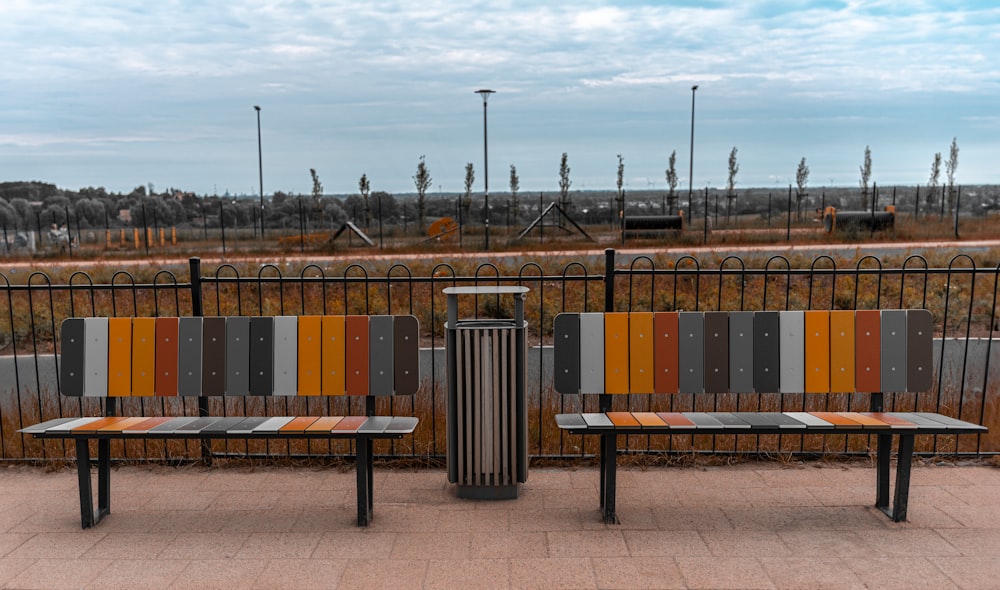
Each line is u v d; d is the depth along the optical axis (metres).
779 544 4.15
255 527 4.45
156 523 4.53
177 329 4.77
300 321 4.75
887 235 27.42
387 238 33.94
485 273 15.22
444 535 4.30
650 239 28.44
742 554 4.03
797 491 4.96
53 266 21.92
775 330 4.70
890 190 47.28
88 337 4.78
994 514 4.55
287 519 4.57
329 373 4.72
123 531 4.42
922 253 19.47
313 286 14.32
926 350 4.70
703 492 4.95
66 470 5.49
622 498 4.85
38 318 11.97
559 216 35.53
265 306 12.49
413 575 3.82
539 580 3.75
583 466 5.50
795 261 17.20
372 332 4.72
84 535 4.36
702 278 14.53
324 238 32.62
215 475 5.37
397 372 4.71
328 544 4.20
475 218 42.78
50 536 4.35
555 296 12.82
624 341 4.69
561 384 4.70
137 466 5.55
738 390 4.69
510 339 4.68
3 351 10.52
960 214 36.06
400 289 13.95
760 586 3.68
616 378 4.70
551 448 5.87
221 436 4.29
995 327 10.95
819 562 3.93
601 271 15.11
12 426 6.56
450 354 4.70
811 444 5.77
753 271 5.45
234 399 6.83
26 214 42.44
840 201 49.19
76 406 6.96
